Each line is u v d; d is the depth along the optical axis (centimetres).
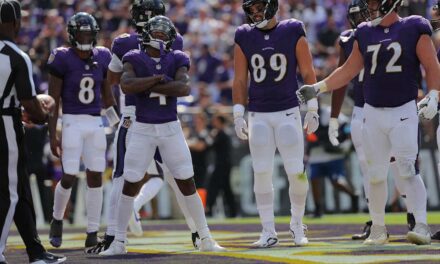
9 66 1827
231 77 5684
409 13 4197
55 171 4412
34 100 1847
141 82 2103
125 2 5747
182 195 2341
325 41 5703
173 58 2167
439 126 2462
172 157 2161
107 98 2669
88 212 2602
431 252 2025
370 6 2223
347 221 3853
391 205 4550
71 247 2650
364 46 2252
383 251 2070
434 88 2198
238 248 2308
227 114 5056
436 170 4691
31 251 1895
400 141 2219
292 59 2331
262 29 2347
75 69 2592
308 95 2281
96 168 2603
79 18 2562
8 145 1841
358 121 2614
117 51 2494
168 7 6250
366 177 2633
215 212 4850
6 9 1847
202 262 1898
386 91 2225
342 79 2303
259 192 2359
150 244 2653
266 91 2330
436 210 4688
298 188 2347
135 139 2155
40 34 5550
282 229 3303
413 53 2212
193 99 5541
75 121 2603
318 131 4334
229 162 4772
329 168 4344
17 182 1856
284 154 2341
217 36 6066
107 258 2078
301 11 6112
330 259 1881
